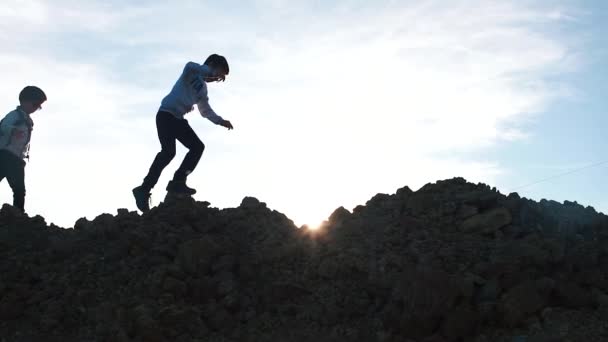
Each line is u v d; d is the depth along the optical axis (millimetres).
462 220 7590
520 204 7668
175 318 6297
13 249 7730
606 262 6938
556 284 6367
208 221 7906
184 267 7035
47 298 6863
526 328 6070
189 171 8727
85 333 6395
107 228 7891
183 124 8602
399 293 6258
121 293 6809
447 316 6047
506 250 6777
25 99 9070
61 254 7547
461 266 6730
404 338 6078
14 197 9117
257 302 6801
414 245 7121
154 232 7621
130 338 6207
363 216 7918
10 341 6332
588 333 5879
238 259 7227
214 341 6262
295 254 7332
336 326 6391
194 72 8492
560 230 7500
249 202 8461
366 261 6961
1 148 8914
